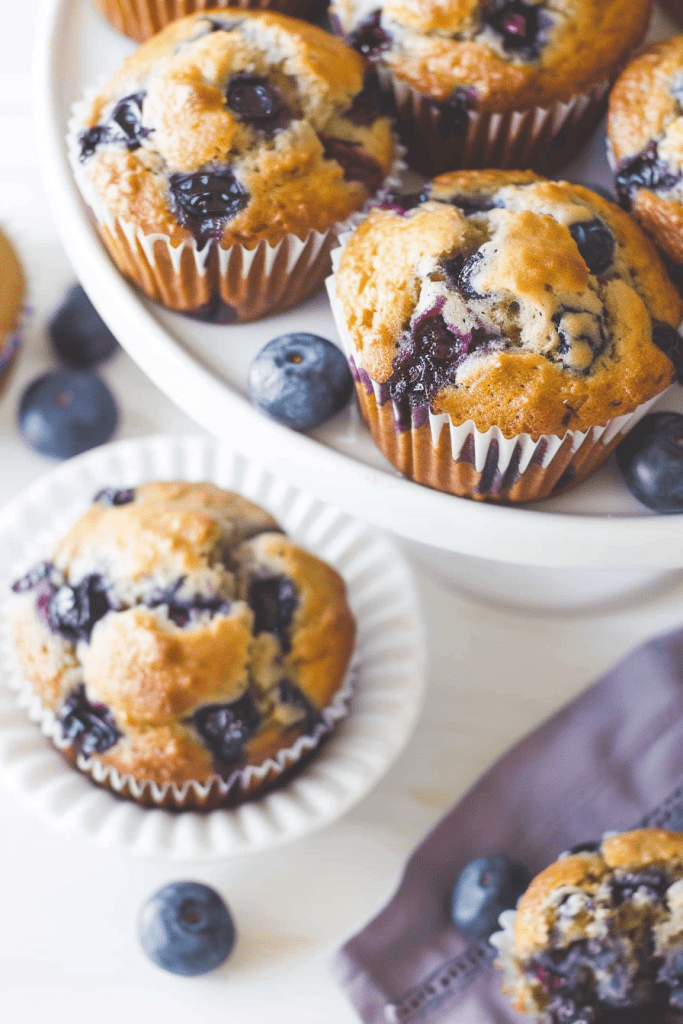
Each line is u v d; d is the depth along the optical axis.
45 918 0.54
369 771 0.53
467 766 0.56
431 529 0.47
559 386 0.45
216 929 0.53
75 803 0.52
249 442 0.47
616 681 0.55
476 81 0.48
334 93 0.48
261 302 0.48
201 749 0.51
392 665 0.54
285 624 0.52
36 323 0.60
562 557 0.47
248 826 0.52
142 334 0.48
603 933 0.50
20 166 0.61
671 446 0.46
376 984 0.53
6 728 0.53
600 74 0.48
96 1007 0.53
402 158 0.49
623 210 0.48
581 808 0.54
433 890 0.54
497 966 0.51
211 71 0.47
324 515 0.56
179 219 0.47
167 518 0.52
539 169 0.50
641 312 0.46
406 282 0.46
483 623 0.57
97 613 0.52
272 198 0.47
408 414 0.46
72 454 0.58
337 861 0.55
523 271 0.45
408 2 0.48
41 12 0.50
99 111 0.48
